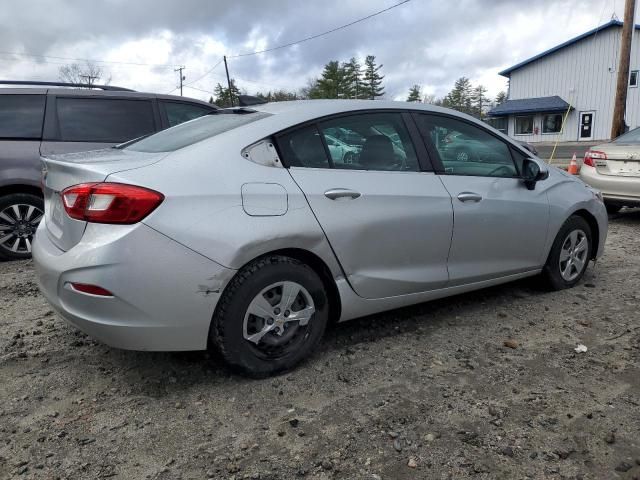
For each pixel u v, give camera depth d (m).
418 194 3.52
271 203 2.94
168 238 2.66
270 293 3.03
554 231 4.41
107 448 2.49
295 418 2.72
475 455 2.45
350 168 3.35
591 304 4.34
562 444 2.53
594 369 3.25
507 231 4.04
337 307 3.36
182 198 2.72
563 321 4.00
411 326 3.89
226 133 3.09
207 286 2.76
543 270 4.53
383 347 3.53
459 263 3.82
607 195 7.79
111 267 2.60
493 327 3.88
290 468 2.36
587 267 5.33
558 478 2.31
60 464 2.38
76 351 3.46
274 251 3.02
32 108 5.79
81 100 6.05
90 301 2.65
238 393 2.96
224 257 2.77
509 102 44.53
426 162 3.69
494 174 4.09
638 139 7.92
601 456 2.45
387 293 3.48
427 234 3.56
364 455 2.45
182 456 2.44
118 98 6.25
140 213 2.62
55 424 2.68
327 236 3.11
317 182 3.14
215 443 2.54
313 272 3.13
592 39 39.62
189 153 2.93
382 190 3.38
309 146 3.23
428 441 2.54
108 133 6.10
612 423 2.70
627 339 3.68
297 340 3.17
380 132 3.56
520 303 4.36
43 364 3.28
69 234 2.79
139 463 2.40
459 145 3.94
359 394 2.95
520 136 44.12
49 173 3.16
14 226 5.68
